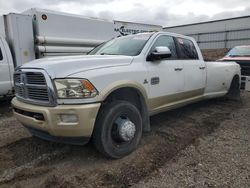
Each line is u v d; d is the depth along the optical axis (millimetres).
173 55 4691
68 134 3090
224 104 6738
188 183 2838
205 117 5461
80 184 2875
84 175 3068
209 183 2824
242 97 7809
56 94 3062
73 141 3238
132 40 4504
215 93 6023
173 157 3496
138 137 3734
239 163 3268
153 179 2943
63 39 8906
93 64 3387
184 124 4980
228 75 6379
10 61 7207
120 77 3488
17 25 7770
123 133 3457
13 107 3695
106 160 3447
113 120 3381
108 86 3289
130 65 3754
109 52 4406
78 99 3055
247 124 4930
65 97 3047
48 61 3393
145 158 3484
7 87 7133
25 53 8047
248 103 6930
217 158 3428
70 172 3145
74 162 3406
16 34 7758
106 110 3328
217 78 5930
